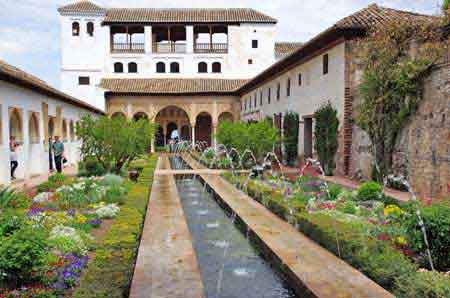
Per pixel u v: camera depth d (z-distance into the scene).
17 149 14.17
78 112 23.64
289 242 6.12
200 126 38.81
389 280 4.43
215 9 35.31
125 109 33.81
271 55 34.31
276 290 4.81
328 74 15.84
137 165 19.30
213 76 34.47
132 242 5.37
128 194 9.82
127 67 34.06
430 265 4.95
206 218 8.87
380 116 12.39
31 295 3.72
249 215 8.07
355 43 14.08
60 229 5.89
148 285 4.30
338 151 14.86
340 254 5.41
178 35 37.81
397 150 11.96
